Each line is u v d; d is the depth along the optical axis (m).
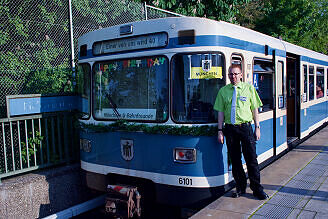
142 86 4.93
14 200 5.33
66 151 6.47
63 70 7.37
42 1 7.84
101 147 5.42
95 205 6.29
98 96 5.48
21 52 7.48
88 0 8.67
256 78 5.78
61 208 6.07
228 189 4.77
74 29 8.36
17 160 6.05
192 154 4.53
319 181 5.53
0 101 6.89
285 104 7.33
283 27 18.19
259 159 5.95
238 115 4.49
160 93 4.75
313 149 8.29
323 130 11.80
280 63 7.09
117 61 5.21
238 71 4.49
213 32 4.54
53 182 5.94
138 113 4.99
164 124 4.68
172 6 11.42
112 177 5.38
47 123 6.36
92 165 5.59
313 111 10.74
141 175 4.95
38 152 6.22
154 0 10.91
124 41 5.11
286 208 4.37
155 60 4.79
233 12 12.38
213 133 4.56
